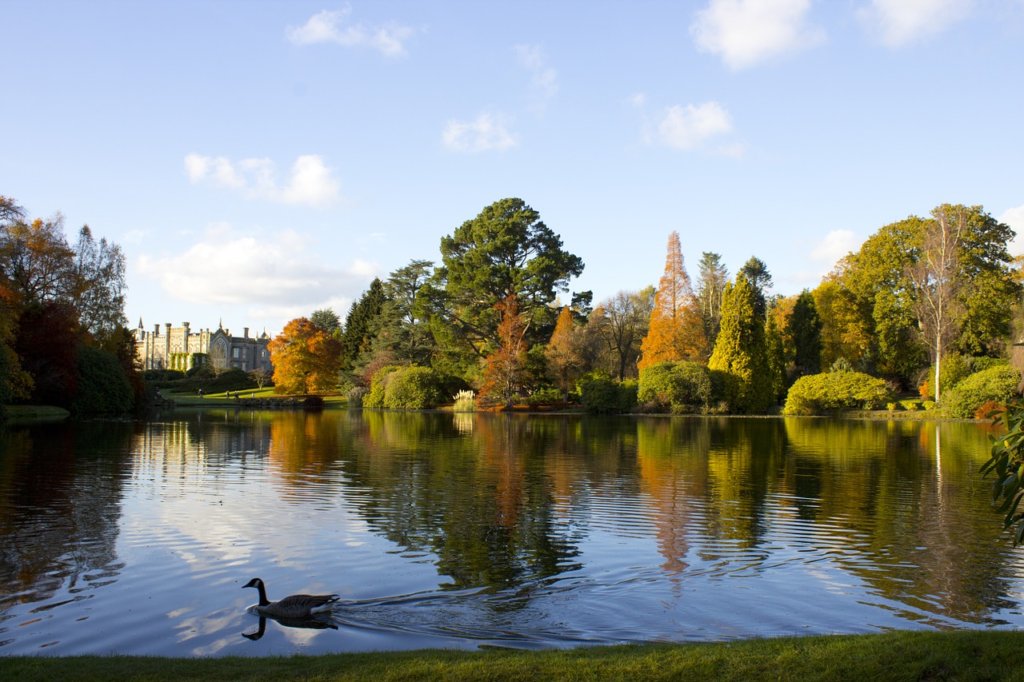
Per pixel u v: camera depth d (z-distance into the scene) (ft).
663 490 64.59
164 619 31.73
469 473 74.95
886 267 211.61
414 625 30.94
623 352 281.13
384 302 304.50
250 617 31.96
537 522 50.85
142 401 200.64
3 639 29.37
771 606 33.76
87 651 28.14
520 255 250.57
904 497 61.46
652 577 37.99
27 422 142.31
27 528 48.39
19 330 154.61
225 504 57.06
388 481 69.21
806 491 64.13
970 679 21.29
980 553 43.06
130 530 47.93
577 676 22.44
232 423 154.51
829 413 184.75
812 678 21.81
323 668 23.72
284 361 292.20
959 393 163.73
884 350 213.66
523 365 222.07
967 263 197.98
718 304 321.93
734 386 197.16
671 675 22.33
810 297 237.25
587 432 130.52
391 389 234.58
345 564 40.22
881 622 31.81
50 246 169.78
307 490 63.77
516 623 31.37
